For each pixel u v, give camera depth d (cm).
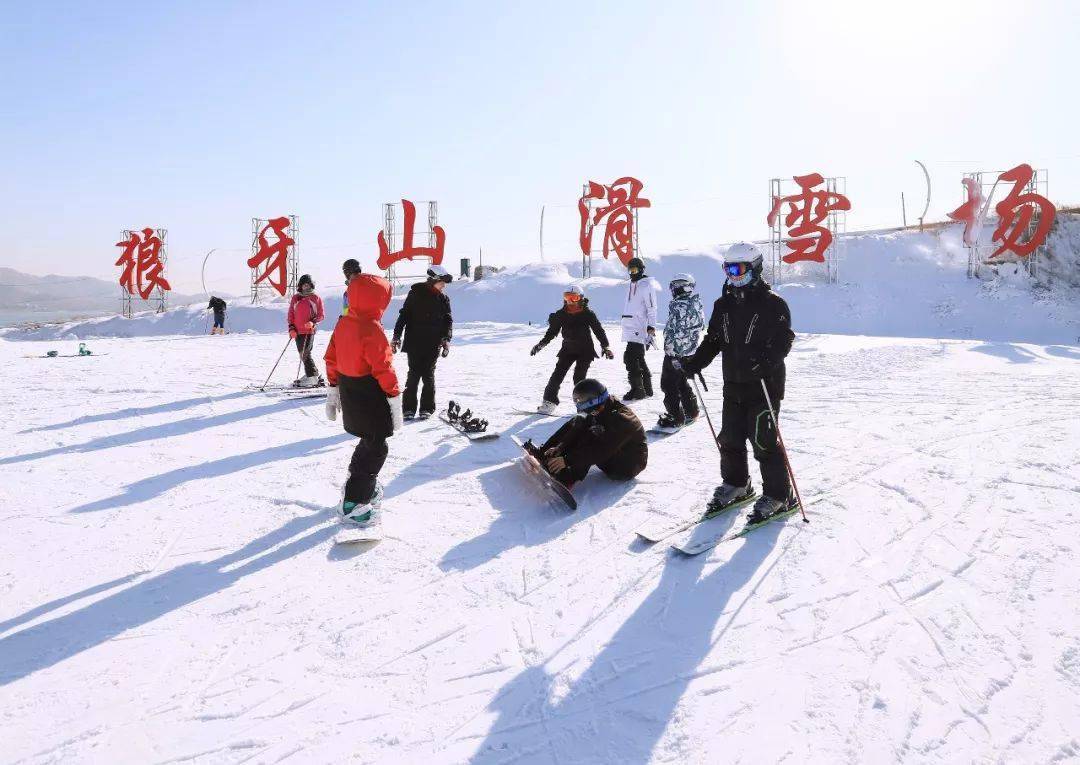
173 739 228
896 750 214
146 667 271
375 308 390
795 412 742
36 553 381
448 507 452
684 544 376
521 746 223
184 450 603
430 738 228
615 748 221
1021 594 307
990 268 3453
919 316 3167
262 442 632
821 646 275
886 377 1027
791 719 231
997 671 252
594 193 3644
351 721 237
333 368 425
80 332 4825
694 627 295
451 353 1474
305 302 930
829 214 3553
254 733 231
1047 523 385
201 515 439
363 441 408
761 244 4241
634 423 486
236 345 1747
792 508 426
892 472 495
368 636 294
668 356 643
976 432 614
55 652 281
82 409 800
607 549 380
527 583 342
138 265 5191
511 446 599
